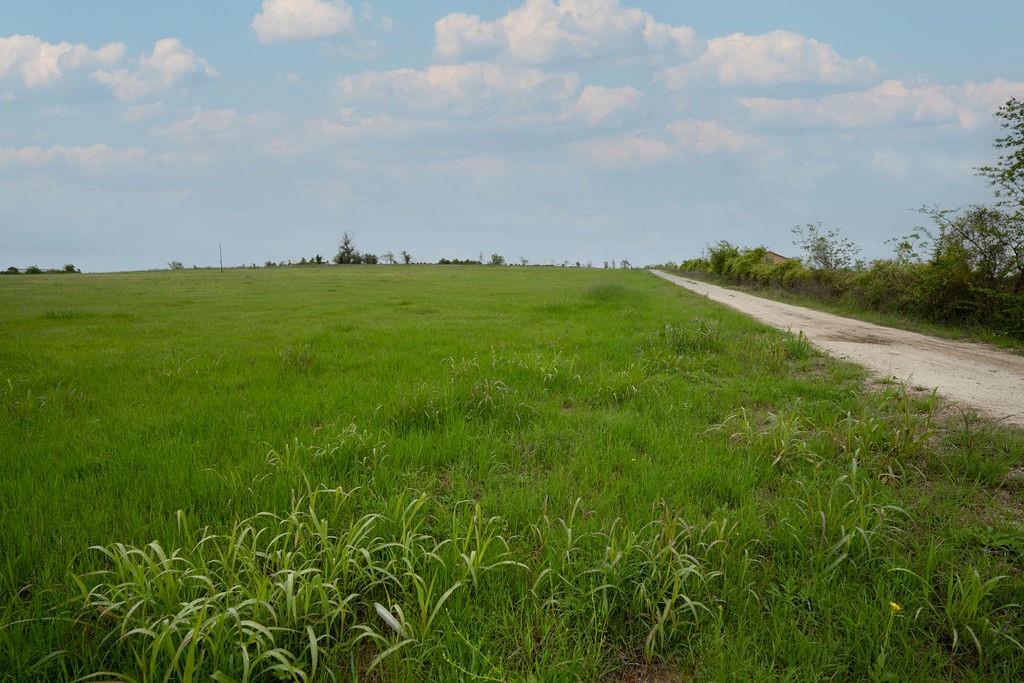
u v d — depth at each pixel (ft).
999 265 49.98
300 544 11.59
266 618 9.62
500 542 12.47
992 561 12.35
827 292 84.53
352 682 9.00
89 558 12.01
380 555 12.13
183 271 239.50
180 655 8.86
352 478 16.02
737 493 15.39
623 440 19.72
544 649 9.37
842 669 9.21
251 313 65.00
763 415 23.47
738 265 136.87
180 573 10.55
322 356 34.17
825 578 11.36
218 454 18.08
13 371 30.40
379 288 118.32
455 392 23.44
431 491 15.53
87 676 8.14
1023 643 9.87
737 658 9.26
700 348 36.50
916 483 16.49
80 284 138.21
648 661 9.59
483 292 103.76
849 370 31.53
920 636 10.14
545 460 18.17
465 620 10.16
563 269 270.67
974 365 35.29
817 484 15.89
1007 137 45.47
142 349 37.93
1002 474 16.81
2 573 11.03
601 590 10.75
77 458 17.43
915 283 57.98
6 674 8.79
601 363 31.55
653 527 13.05
